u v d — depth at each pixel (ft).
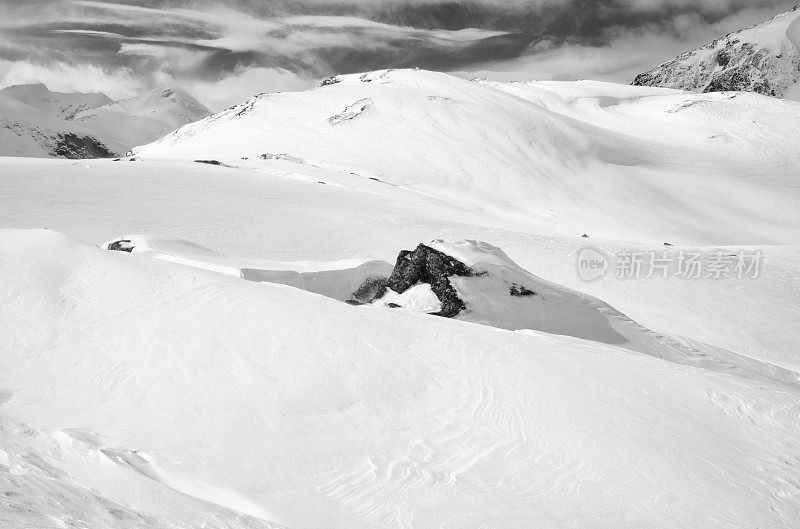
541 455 32.27
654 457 33.06
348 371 36.50
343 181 231.30
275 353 37.06
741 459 34.58
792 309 104.01
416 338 41.42
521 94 539.29
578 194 295.69
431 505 28.09
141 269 45.03
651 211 285.23
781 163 370.94
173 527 20.66
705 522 29.37
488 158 319.27
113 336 37.42
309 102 394.93
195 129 420.77
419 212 178.50
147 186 159.94
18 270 41.63
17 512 17.47
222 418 31.86
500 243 135.23
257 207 149.79
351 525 26.45
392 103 371.15
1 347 35.01
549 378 38.93
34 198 133.90
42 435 27.32
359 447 31.45
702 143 404.36
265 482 28.19
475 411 35.14
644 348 63.31
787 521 30.45
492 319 61.77
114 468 25.32
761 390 43.50
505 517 27.86
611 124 465.47
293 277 68.39
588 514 28.68
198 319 39.63
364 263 73.00
